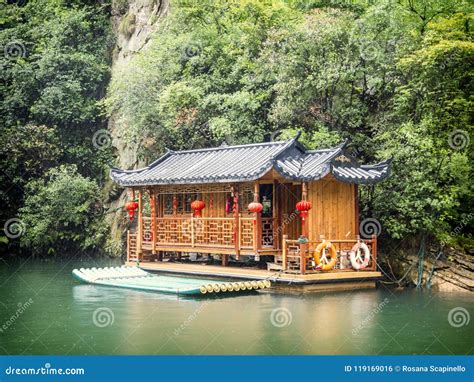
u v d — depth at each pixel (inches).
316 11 943.0
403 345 490.9
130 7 1290.6
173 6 1141.7
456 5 921.5
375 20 880.3
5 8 1323.8
